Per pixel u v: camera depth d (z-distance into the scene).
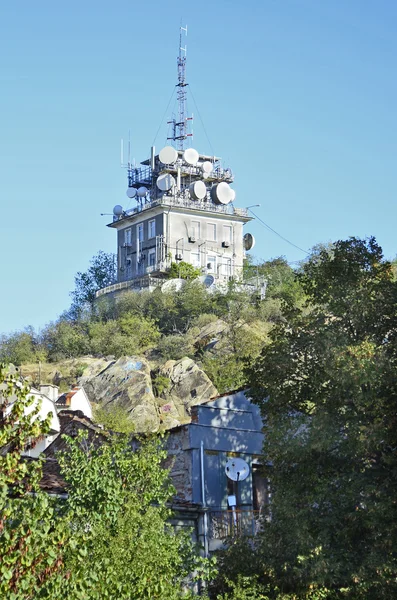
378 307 28.95
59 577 16.25
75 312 131.88
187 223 131.75
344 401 28.11
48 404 48.47
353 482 26.67
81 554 17.08
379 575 25.56
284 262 129.75
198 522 31.31
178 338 107.06
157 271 128.75
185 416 89.50
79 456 22.33
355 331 29.03
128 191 135.88
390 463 26.77
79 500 21.27
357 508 26.31
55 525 17.05
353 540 26.77
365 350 26.95
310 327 29.45
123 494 21.92
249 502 33.38
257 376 30.45
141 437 32.41
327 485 27.31
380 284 29.47
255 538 28.75
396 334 29.03
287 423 28.34
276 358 29.47
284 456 28.27
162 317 117.00
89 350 112.69
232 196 133.38
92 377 94.69
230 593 27.17
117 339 110.56
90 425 36.84
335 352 27.34
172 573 21.80
